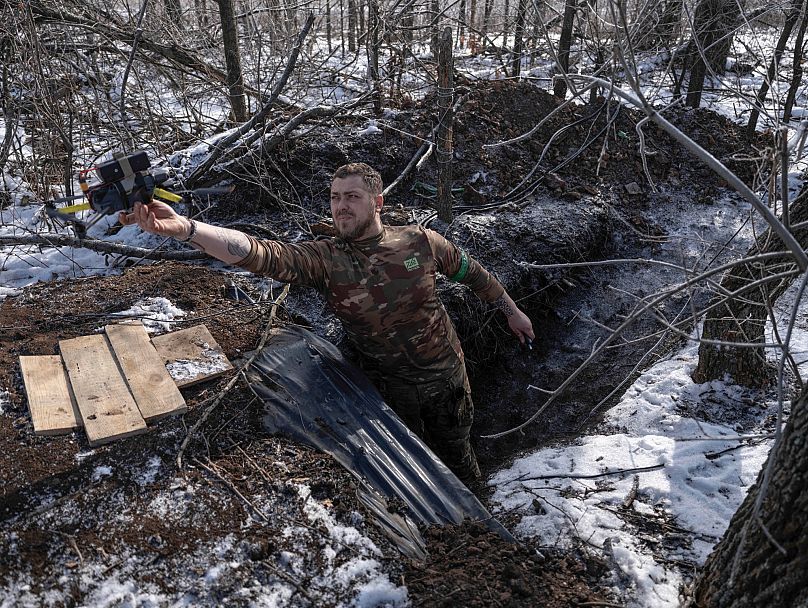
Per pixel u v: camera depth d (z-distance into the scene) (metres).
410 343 3.50
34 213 5.61
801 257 1.97
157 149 6.24
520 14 7.47
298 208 5.41
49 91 5.75
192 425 3.10
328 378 3.48
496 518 3.25
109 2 7.64
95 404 3.11
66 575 2.43
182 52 7.17
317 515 2.78
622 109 7.06
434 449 3.93
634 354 5.03
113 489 2.77
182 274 4.38
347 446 3.14
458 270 3.65
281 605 2.44
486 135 6.39
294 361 3.55
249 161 5.44
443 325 3.61
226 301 4.18
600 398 4.68
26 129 6.18
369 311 3.34
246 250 2.94
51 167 5.88
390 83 7.31
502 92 6.82
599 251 5.93
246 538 2.64
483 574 2.66
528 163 6.39
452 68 4.88
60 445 2.92
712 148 7.17
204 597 2.44
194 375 3.34
